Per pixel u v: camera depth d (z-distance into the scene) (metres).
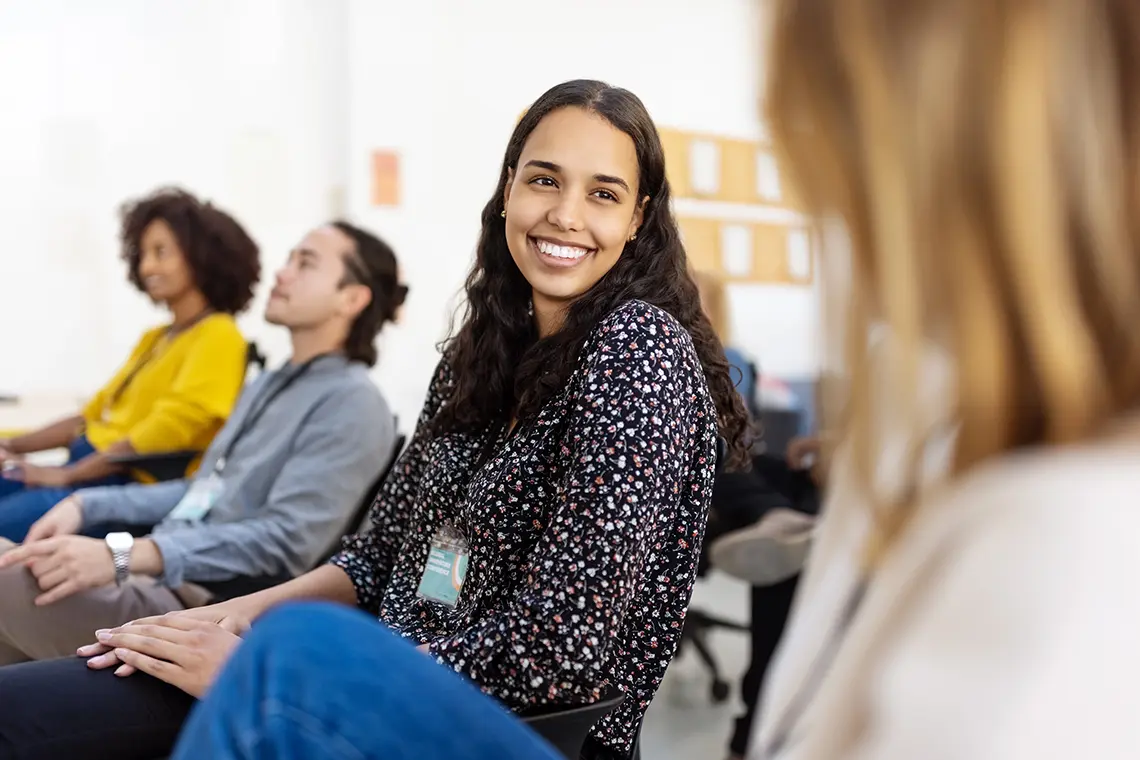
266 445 2.06
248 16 4.85
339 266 2.14
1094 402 0.39
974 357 0.39
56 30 4.57
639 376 1.15
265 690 0.52
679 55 5.20
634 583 1.13
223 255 2.86
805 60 0.44
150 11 4.72
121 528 2.16
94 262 4.70
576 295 1.33
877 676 0.39
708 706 2.84
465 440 1.39
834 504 0.51
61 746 1.19
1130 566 0.34
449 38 4.92
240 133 4.88
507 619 1.11
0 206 4.54
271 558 1.92
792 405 4.27
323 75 4.94
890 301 0.40
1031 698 0.34
